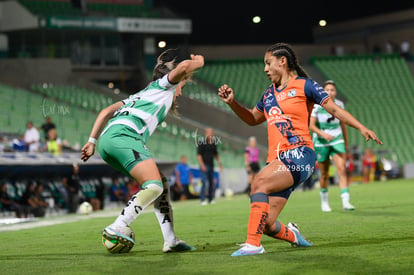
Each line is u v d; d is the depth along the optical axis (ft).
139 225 97.71
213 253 55.98
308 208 124.06
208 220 104.12
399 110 401.90
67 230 95.04
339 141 112.06
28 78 348.18
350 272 42.32
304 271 43.29
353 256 49.83
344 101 405.80
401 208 113.29
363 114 394.11
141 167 54.75
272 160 55.93
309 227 80.79
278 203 55.47
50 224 115.44
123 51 384.27
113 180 207.31
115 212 160.25
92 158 198.39
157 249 61.67
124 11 396.37
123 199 208.13
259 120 60.80
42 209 170.60
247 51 453.17
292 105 55.72
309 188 258.78
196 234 78.23
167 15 398.21
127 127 55.62
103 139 55.88
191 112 364.38
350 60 448.24
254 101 380.99
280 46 57.41
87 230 92.79
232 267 46.26
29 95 320.91
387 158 349.41
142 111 56.34
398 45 476.54
